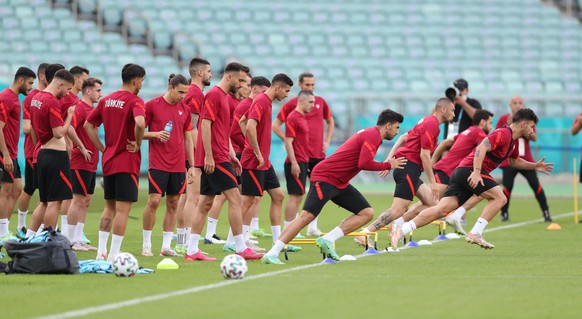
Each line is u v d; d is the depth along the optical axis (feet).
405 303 67.67
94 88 110.42
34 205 161.68
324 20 312.29
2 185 114.42
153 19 295.89
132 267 82.17
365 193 225.15
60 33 278.87
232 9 307.17
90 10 290.76
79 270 84.38
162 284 77.30
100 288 74.59
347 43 301.84
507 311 64.39
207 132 96.17
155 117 99.04
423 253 106.93
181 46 284.20
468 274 85.71
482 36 313.94
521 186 256.11
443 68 298.35
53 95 98.37
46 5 289.12
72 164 108.27
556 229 143.74
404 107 245.24
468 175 109.91
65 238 85.51
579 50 315.37
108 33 286.05
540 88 295.89
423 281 80.18
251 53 291.58
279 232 114.93
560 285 78.13
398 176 109.70
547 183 245.65
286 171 121.90
